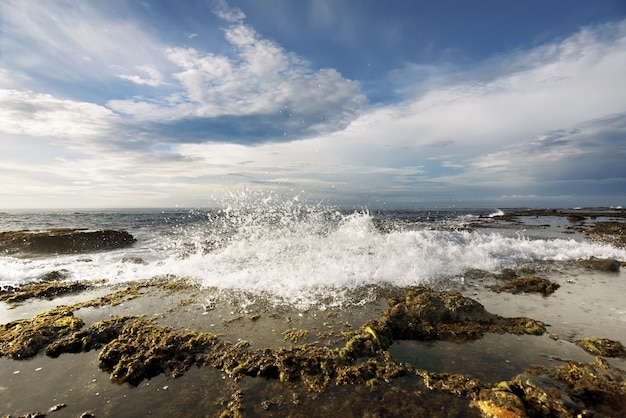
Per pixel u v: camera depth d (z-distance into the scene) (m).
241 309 5.68
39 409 3.22
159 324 5.04
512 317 5.25
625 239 13.79
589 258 9.56
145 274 8.00
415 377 3.66
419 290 6.12
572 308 5.67
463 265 8.48
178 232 17.77
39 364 4.02
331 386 3.54
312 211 12.67
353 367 3.81
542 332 4.71
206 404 3.29
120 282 7.40
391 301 5.91
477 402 3.21
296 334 4.69
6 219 34.84
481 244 10.68
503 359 4.04
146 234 17.09
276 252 9.58
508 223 23.95
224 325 5.02
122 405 3.28
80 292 6.79
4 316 5.52
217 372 3.84
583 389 3.31
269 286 6.86
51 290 6.74
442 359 4.08
